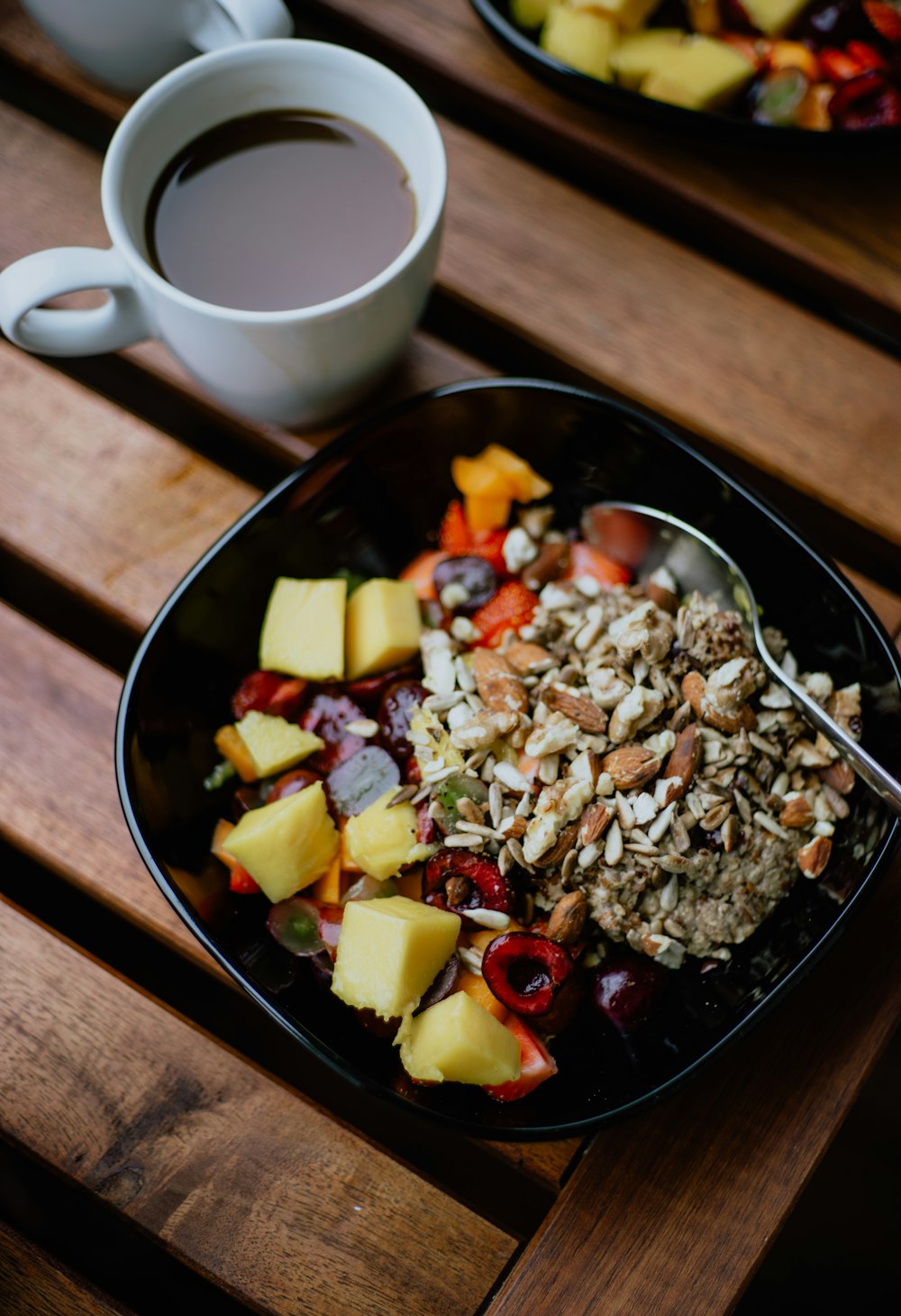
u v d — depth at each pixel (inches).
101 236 20.9
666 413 20.3
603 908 17.3
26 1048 18.1
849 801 18.0
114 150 17.9
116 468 20.1
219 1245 17.6
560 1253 17.4
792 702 18.1
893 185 20.9
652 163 21.0
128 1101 18.0
